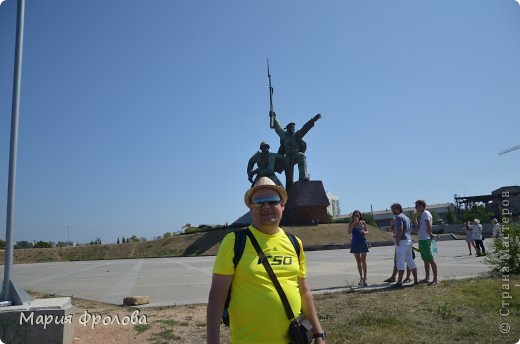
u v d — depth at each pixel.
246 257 2.89
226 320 2.96
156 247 38.91
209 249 34.84
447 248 27.16
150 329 6.66
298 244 3.20
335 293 9.14
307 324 2.90
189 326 6.83
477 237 18.31
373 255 23.17
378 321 6.52
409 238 9.97
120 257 37.62
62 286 13.24
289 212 42.59
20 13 6.29
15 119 6.05
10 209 5.78
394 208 10.05
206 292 10.67
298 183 42.59
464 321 6.50
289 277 2.95
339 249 33.81
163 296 10.12
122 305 8.84
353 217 10.41
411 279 11.22
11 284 5.59
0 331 5.17
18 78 6.12
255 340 2.79
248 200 3.19
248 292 2.84
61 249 40.03
